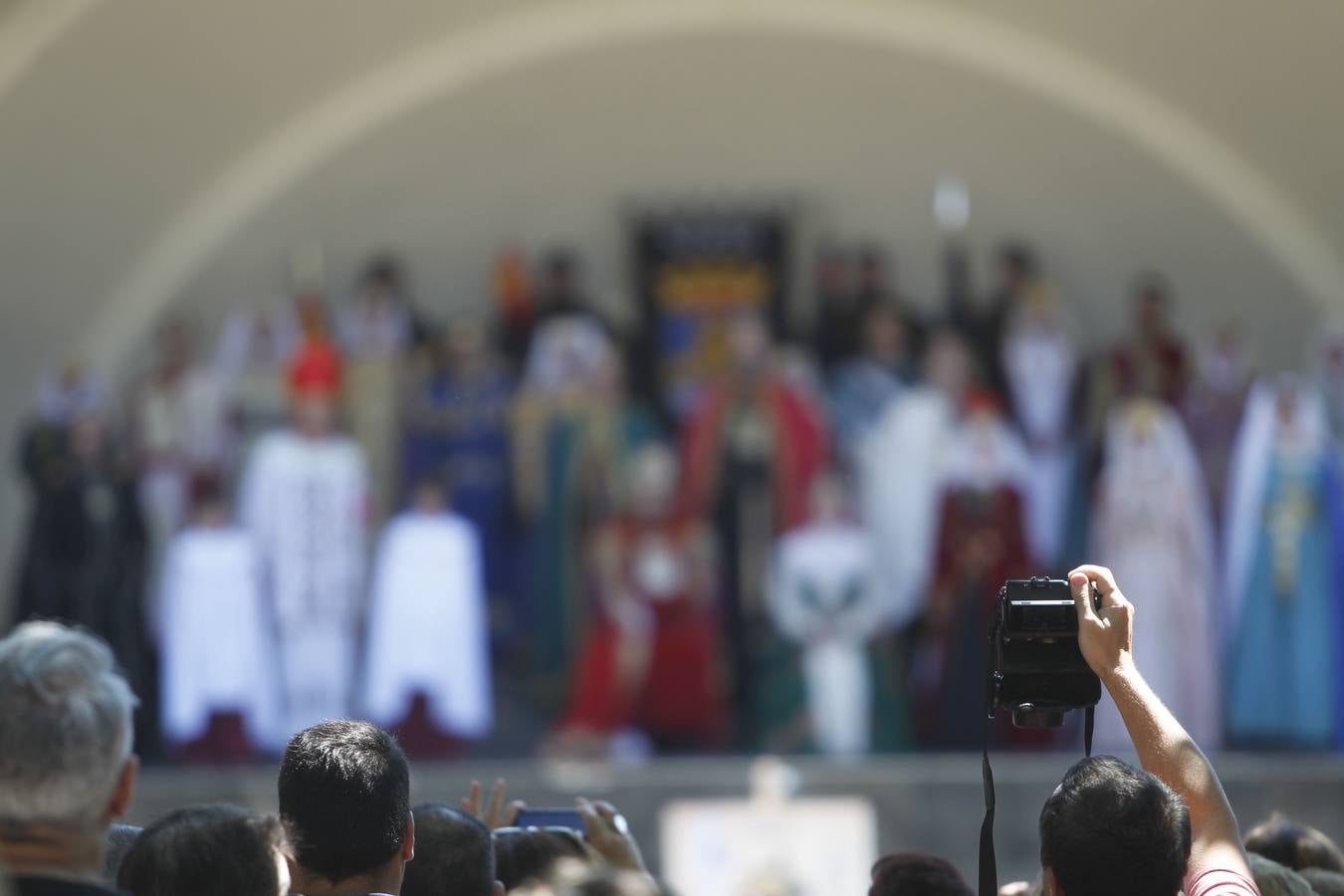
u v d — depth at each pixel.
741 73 37.56
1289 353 36.72
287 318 35.78
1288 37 35.84
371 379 35.25
